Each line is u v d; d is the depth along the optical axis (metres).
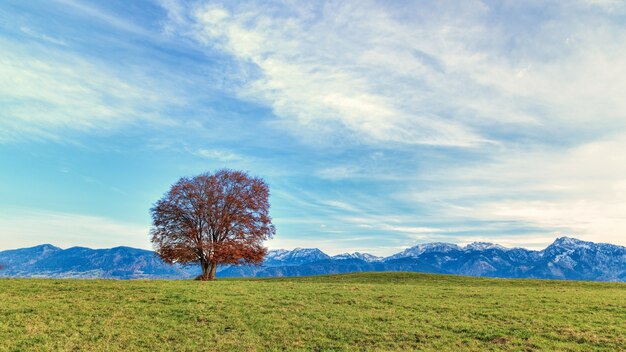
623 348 21.00
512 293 39.62
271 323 26.50
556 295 38.06
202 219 59.97
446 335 23.86
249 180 63.81
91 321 26.50
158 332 24.48
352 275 73.06
